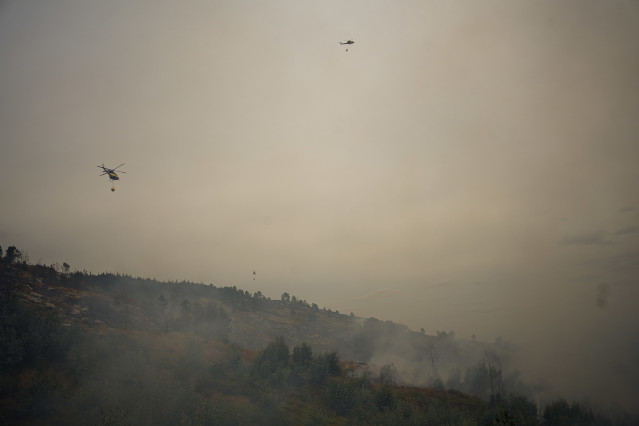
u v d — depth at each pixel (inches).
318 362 4498.0
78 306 5565.9
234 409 3061.0
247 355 4877.0
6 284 5457.7
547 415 4210.1
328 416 3462.1
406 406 3656.5
